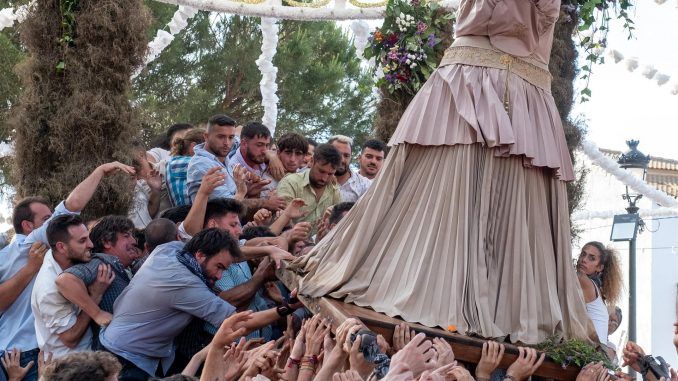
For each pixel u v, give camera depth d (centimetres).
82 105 753
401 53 888
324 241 602
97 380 427
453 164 566
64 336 606
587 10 782
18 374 616
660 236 1930
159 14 1482
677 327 605
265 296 671
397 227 572
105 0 761
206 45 1577
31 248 638
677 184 2170
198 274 600
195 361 561
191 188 751
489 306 550
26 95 764
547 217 584
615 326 779
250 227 703
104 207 747
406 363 402
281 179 832
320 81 1636
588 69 805
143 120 809
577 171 837
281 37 1684
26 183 759
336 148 807
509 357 526
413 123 579
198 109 1530
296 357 524
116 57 762
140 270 604
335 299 555
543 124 586
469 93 574
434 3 895
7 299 634
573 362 538
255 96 1617
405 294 543
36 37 764
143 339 591
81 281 600
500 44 583
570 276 581
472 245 556
